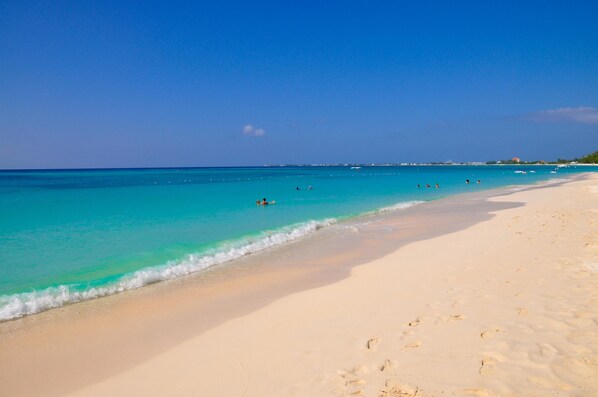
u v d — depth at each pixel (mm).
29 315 7879
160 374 5461
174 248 13859
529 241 11953
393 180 68625
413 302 7418
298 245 14641
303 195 36469
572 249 10430
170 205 26906
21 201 28984
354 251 13367
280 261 12266
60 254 12688
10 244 13992
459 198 32594
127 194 36375
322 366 5293
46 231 16516
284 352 5809
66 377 5523
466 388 4480
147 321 7496
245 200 31016
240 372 5332
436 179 71375
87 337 6812
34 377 5539
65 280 10133
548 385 4414
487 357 5109
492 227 15836
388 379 4816
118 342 6590
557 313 6262
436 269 9719
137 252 13164
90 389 5188
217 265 11891
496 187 47188
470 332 5852
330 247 14164
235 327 6977
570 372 4629
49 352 6273
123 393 5043
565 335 5512
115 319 7625
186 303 8492
